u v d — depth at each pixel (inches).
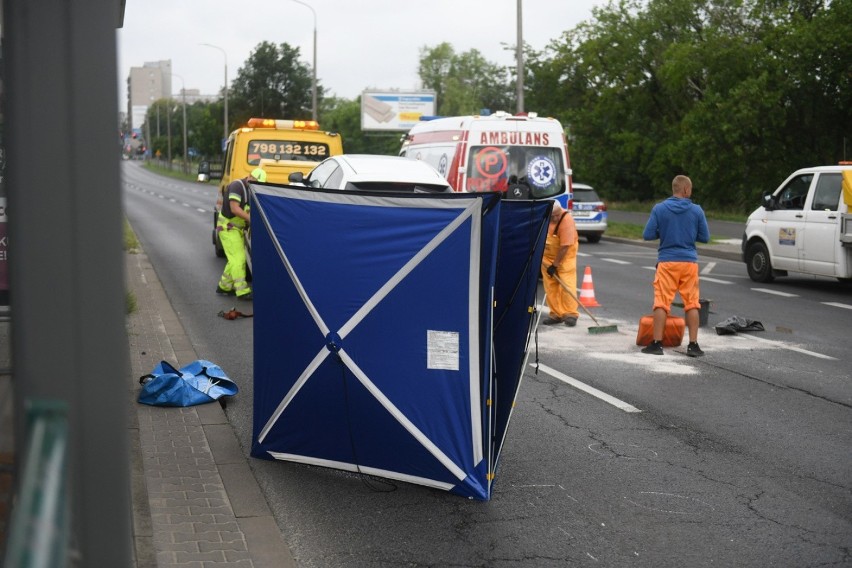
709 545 198.8
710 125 1567.4
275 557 185.5
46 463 93.3
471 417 219.9
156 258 753.6
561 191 682.8
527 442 272.5
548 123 685.3
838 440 278.1
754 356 403.9
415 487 231.6
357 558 189.8
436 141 719.7
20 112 103.4
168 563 178.2
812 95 1512.1
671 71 1622.8
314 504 219.0
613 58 1889.8
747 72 1583.4
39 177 104.1
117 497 108.7
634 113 1913.1
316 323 228.2
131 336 413.4
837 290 640.4
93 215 105.2
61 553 90.5
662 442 273.9
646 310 534.6
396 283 220.7
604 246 1023.6
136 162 6314.0
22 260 104.9
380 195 221.1
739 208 1574.8
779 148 1574.8
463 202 213.2
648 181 1972.2
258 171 554.3
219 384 313.9
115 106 104.6
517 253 227.3
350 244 224.1
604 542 199.9
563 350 411.5
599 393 332.8
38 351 105.9
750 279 701.9
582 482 238.1
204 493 219.6
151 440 259.8
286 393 237.9
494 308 229.1
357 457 233.5
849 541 201.9
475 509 217.9
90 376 106.9
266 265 237.9
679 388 342.6
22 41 102.7
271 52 3764.8
